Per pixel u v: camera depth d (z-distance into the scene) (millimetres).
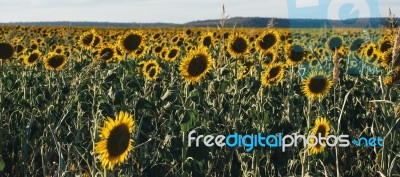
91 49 12672
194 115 5133
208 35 11875
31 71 10984
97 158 3781
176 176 5516
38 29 32625
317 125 5078
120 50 11016
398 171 5984
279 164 6328
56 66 10164
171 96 5973
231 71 9195
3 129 7645
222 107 7332
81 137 7172
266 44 8680
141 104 5734
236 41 8500
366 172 6605
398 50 5109
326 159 5105
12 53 8656
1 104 7531
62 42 26031
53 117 7477
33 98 8469
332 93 7797
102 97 6586
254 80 7707
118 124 3396
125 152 3453
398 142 5637
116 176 4367
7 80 8492
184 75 6367
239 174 6344
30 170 6672
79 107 6816
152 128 6168
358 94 7793
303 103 7855
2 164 5566
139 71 10352
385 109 5020
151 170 5355
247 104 7594
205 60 6379
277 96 8195
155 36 20516
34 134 7559
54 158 6676
